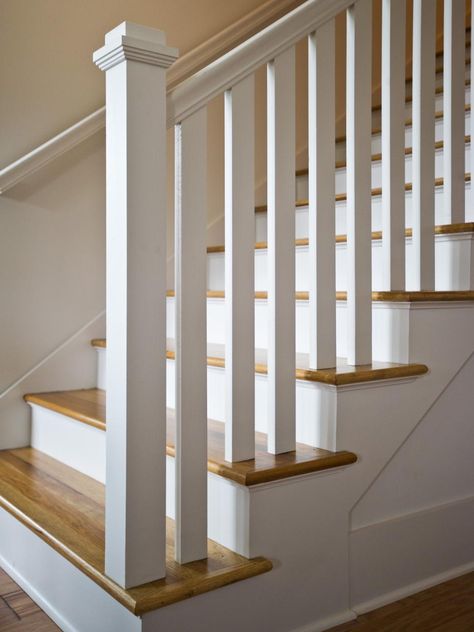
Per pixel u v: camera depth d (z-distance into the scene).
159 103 1.20
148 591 1.18
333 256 1.53
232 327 1.36
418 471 1.66
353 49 1.55
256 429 1.64
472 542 1.78
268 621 1.34
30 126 2.22
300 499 1.39
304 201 2.36
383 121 1.65
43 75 2.23
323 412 1.47
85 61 2.32
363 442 1.50
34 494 1.75
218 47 2.51
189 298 1.27
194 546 1.30
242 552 1.33
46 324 2.31
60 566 1.46
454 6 1.82
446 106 1.83
